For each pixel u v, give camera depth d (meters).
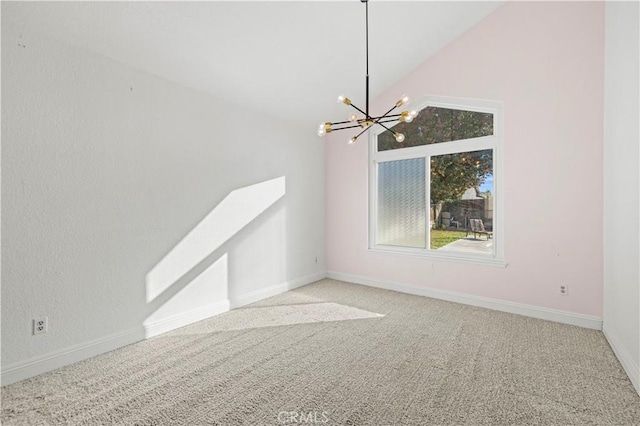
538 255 3.47
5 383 2.17
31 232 2.27
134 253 2.87
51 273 2.37
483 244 3.92
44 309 2.34
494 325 3.27
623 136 2.46
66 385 2.19
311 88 3.99
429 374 2.34
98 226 2.62
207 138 3.48
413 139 4.46
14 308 2.21
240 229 3.88
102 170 2.63
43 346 2.34
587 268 3.20
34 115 2.26
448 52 4.06
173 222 3.17
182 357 2.61
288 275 4.62
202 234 3.45
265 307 3.86
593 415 1.88
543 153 3.42
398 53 3.92
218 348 2.77
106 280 2.68
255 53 3.12
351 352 2.69
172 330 3.16
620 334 2.54
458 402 2.01
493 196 3.84
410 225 4.53
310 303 4.01
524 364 2.47
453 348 2.76
